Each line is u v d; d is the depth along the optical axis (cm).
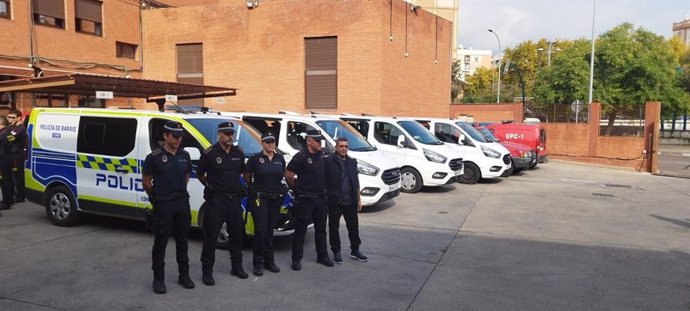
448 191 1328
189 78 2308
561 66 3544
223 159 566
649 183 1675
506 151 1524
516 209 1091
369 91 2039
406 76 2280
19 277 584
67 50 1919
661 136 4803
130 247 713
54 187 829
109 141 773
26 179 855
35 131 843
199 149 716
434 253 724
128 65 2247
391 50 2108
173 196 536
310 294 548
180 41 2291
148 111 775
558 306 527
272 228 616
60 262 641
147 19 2331
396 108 2180
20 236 766
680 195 1393
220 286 567
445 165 1250
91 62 2034
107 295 532
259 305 513
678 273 646
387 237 815
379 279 604
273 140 604
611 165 2330
